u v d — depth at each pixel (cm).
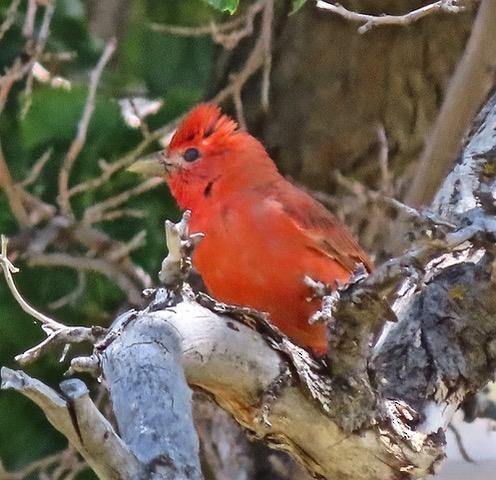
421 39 1238
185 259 621
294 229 856
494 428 1191
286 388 676
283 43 1275
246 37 1281
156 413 525
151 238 1223
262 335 665
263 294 852
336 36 1255
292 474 1230
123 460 496
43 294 1196
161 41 1299
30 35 1142
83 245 1202
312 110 1279
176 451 505
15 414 1169
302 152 1291
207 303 647
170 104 1253
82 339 639
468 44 1007
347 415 698
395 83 1259
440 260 816
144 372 551
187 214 631
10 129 1201
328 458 724
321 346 841
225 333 638
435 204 866
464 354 785
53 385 1148
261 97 1279
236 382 660
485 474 1479
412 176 1272
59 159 1202
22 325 1156
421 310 802
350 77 1264
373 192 1229
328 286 794
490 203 662
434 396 769
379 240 1246
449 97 1013
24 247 1147
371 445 716
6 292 1163
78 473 1170
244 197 889
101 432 496
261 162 934
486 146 884
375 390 709
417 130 1269
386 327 807
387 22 923
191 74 1300
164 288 629
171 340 593
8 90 1132
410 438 729
